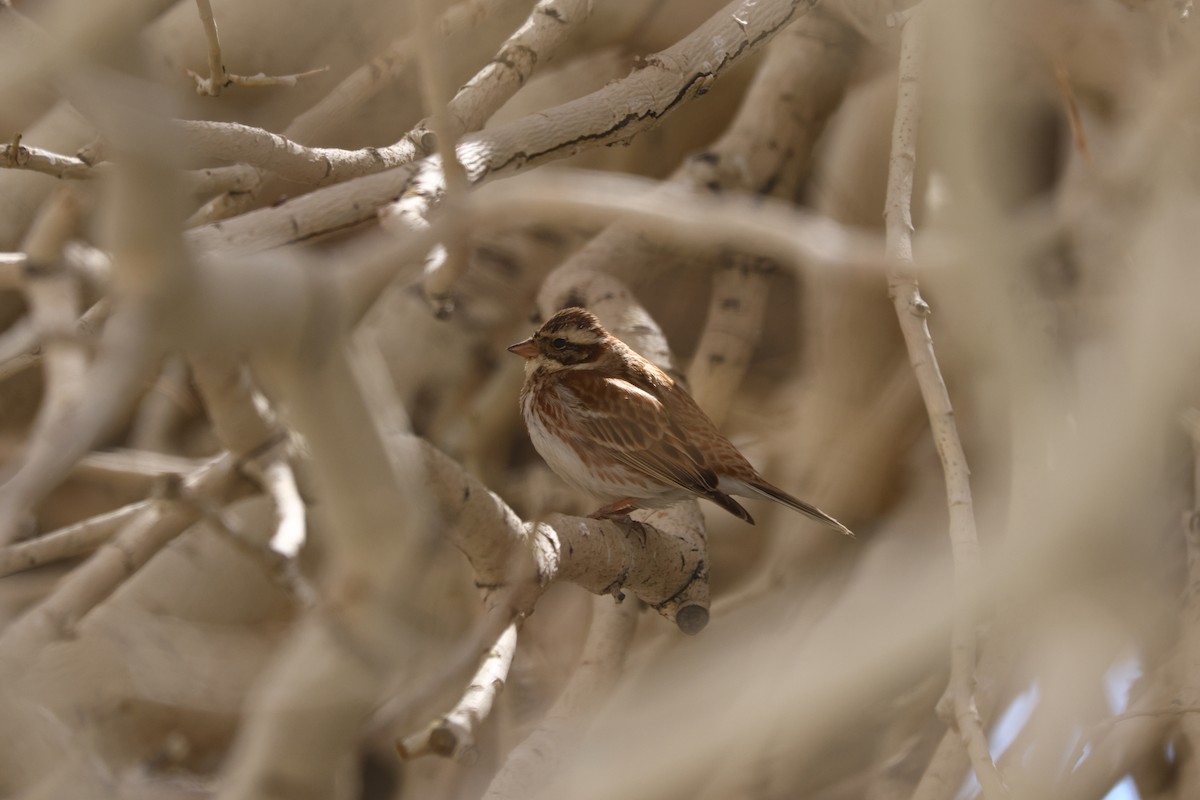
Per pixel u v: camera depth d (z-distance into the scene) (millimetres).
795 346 17875
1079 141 10664
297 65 13766
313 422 5434
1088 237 10727
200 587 11977
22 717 8141
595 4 10195
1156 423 9453
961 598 7676
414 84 14039
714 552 15633
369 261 5480
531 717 13094
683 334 17609
